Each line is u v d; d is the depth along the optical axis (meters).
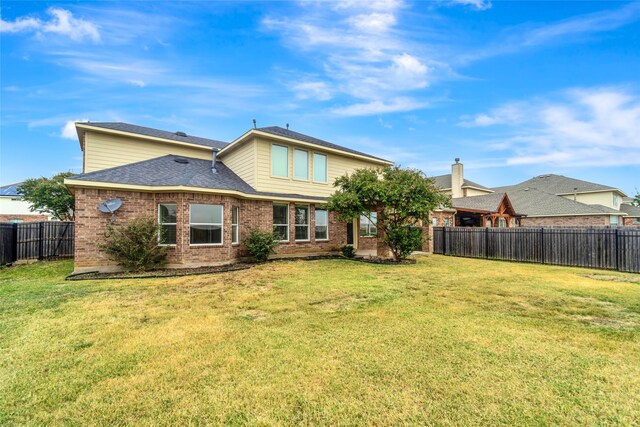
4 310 5.49
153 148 14.62
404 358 3.61
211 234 11.05
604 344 4.02
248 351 3.80
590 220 23.98
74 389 2.98
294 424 2.49
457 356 3.66
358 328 4.59
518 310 5.58
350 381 3.11
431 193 11.88
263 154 13.34
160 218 10.48
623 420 2.54
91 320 4.95
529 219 26.72
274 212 13.57
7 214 26.00
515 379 3.15
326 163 15.78
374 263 12.13
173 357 3.64
